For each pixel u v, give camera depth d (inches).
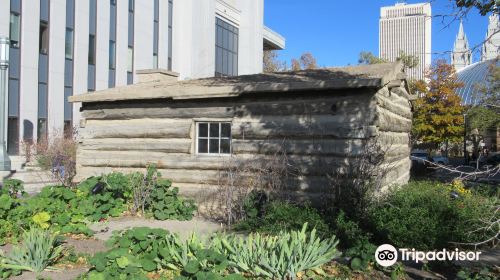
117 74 1071.6
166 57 1247.5
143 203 383.2
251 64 1612.9
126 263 209.6
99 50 1018.1
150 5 1176.8
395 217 299.6
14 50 841.5
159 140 431.8
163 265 226.8
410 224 283.7
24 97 853.8
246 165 382.3
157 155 430.6
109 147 454.3
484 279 215.3
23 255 240.4
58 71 921.5
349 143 351.6
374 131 343.9
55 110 912.9
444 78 1283.2
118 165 448.8
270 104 382.6
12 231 300.5
